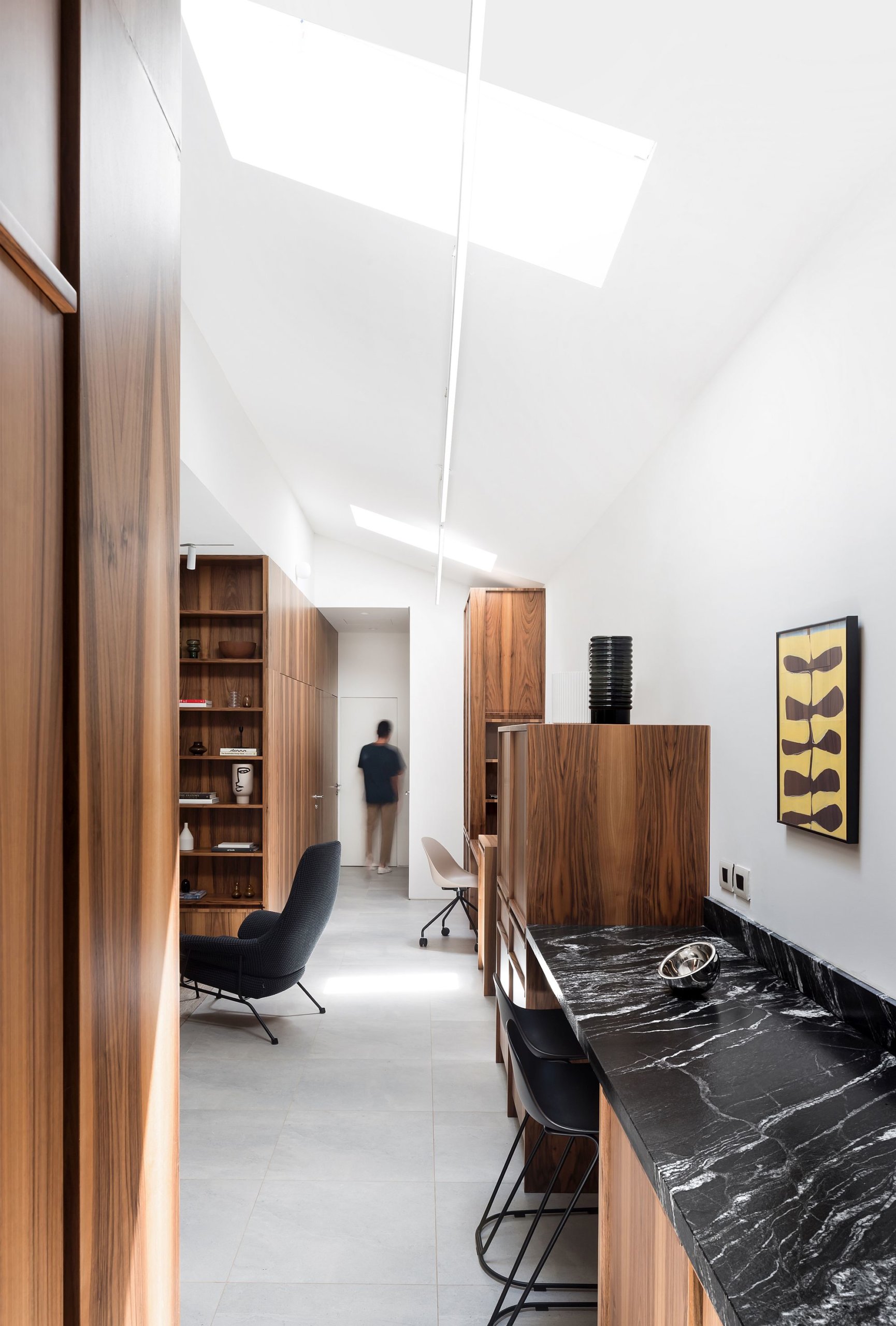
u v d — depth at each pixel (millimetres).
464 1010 4703
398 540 7137
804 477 2182
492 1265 2439
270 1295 2301
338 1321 2201
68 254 1013
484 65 2023
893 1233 1108
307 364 4074
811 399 2150
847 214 1958
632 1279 1566
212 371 4180
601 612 4793
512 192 2605
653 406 3293
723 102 1825
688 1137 1379
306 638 7234
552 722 6168
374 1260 2461
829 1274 1023
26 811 904
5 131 862
